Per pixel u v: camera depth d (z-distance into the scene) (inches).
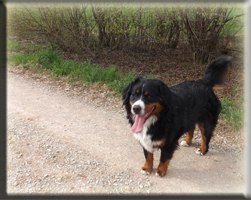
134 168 58.6
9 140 67.2
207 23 103.4
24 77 110.1
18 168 57.5
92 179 54.5
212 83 63.5
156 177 55.6
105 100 92.6
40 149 64.1
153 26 117.6
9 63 123.5
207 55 113.9
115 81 100.7
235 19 101.6
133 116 56.4
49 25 125.0
